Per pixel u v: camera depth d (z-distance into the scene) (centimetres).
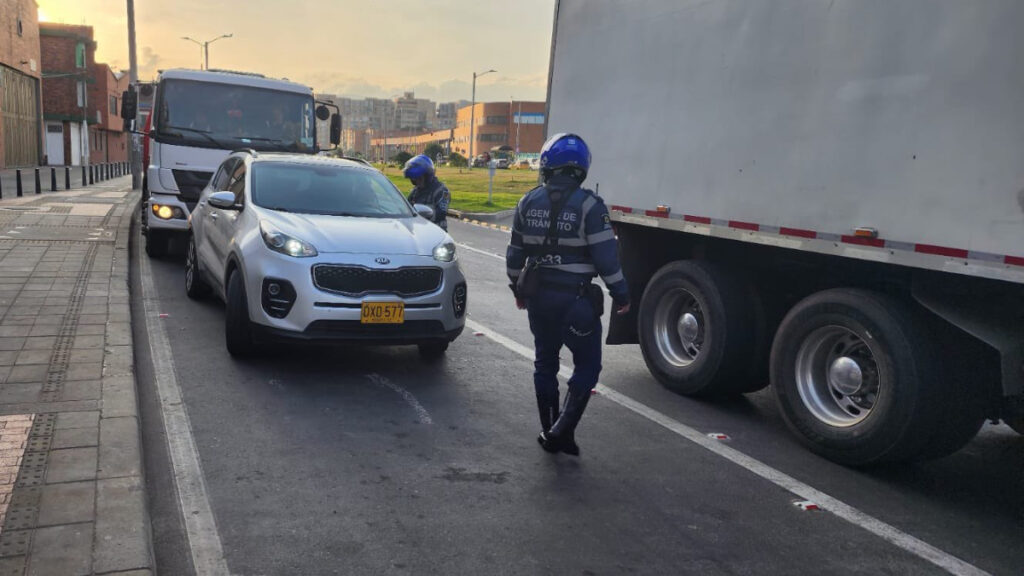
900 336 442
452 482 429
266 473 427
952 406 441
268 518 375
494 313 923
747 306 584
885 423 447
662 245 688
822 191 480
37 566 298
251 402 545
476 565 341
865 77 452
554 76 779
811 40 489
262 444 469
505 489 423
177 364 628
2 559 302
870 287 497
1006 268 377
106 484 371
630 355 766
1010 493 453
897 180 432
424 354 696
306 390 579
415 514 387
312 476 427
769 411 598
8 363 560
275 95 1198
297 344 594
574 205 450
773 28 518
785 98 507
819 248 482
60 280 880
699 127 583
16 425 441
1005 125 378
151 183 1123
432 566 338
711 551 365
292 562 335
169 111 1132
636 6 656
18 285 843
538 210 457
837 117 470
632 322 696
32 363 562
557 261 455
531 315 468
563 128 760
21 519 334
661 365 638
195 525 365
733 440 524
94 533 325
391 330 608
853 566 357
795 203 500
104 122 7494
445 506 398
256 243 627
